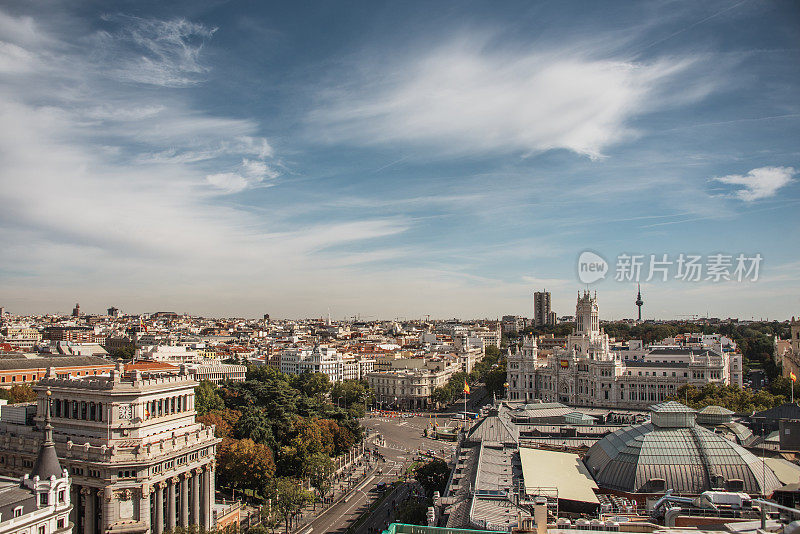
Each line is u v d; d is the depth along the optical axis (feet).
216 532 491.31
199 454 549.54
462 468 482.28
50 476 393.29
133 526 472.03
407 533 258.57
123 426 497.46
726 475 400.88
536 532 256.93
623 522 289.53
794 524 187.32
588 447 539.29
